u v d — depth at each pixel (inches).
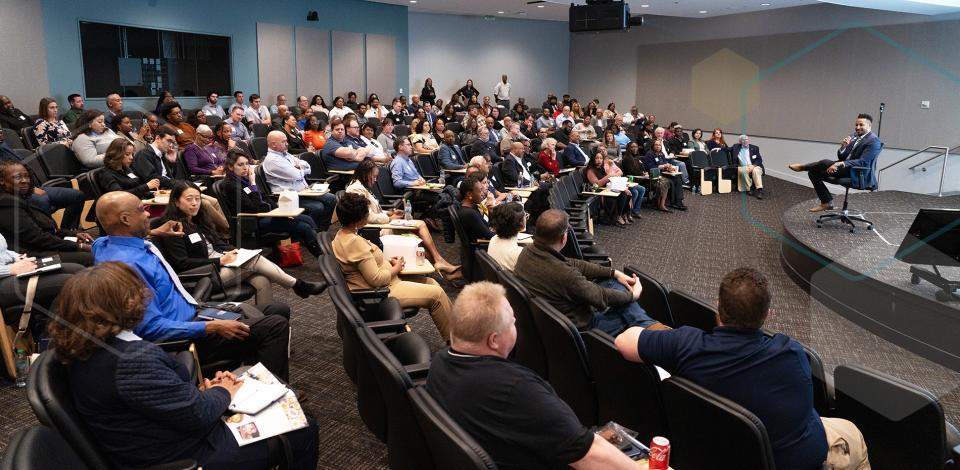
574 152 342.3
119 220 95.2
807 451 65.7
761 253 252.5
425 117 433.7
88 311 61.1
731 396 65.3
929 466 73.2
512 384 57.8
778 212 342.3
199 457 67.3
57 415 56.7
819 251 205.8
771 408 64.4
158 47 353.7
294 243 203.6
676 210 347.9
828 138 431.2
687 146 436.1
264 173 215.8
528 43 646.5
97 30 296.0
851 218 261.4
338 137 269.7
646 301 123.3
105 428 62.6
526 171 276.2
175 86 369.1
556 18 626.5
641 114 557.0
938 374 142.1
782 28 456.4
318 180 260.2
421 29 595.8
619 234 283.4
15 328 105.3
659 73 569.3
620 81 613.3
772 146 474.3
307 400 114.7
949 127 360.2
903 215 282.8
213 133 235.1
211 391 72.0
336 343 141.0
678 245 263.3
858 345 159.8
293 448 73.9
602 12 303.0
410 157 277.0
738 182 406.9
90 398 61.7
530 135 476.1
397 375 64.2
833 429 74.4
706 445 64.7
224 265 131.0
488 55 631.2
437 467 59.9
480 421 58.5
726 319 67.6
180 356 89.0
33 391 56.9
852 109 414.9
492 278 113.6
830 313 183.5
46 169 148.7
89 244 134.5
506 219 134.9
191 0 386.3
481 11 567.8
